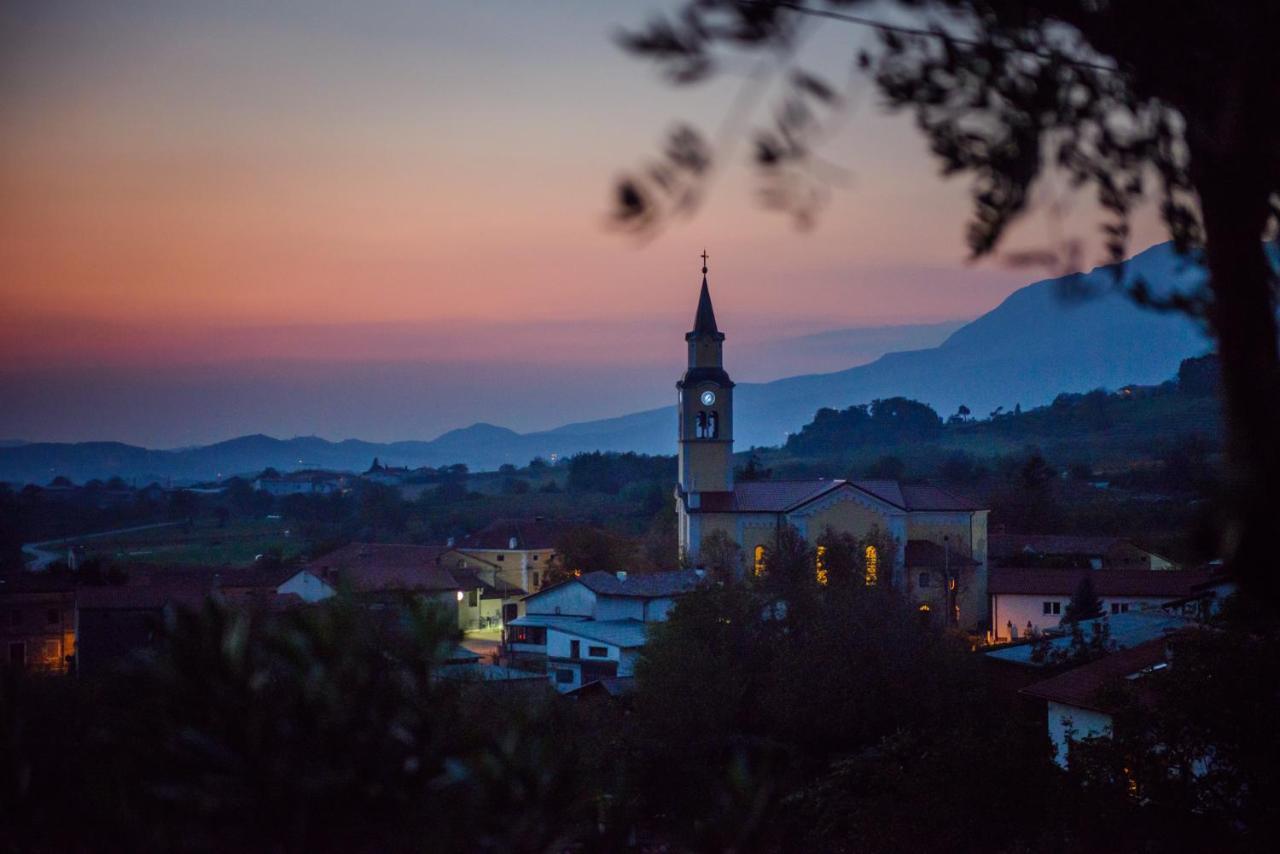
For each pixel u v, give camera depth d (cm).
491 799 408
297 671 409
